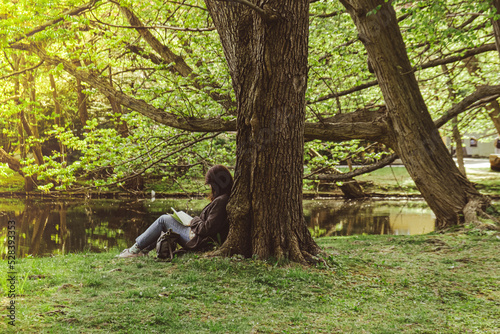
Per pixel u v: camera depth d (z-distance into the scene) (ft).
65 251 38.83
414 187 87.15
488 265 18.06
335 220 58.18
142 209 67.92
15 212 64.85
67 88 87.81
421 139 31.48
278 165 17.12
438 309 13.42
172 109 32.45
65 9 36.37
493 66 54.95
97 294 13.21
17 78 53.52
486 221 28.43
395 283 15.80
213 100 35.81
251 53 17.16
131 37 43.75
